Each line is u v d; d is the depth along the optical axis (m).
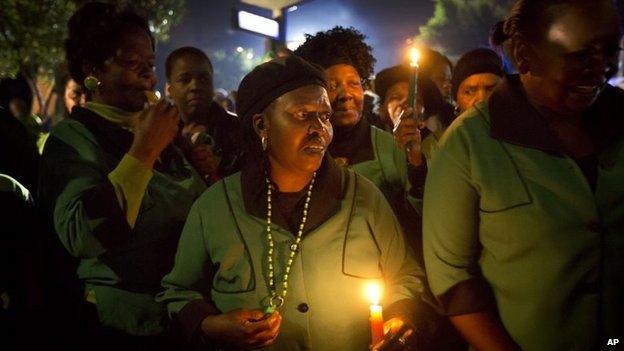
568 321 1.85
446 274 1.98
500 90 1.98
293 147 2.06
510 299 1.91
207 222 2.24
